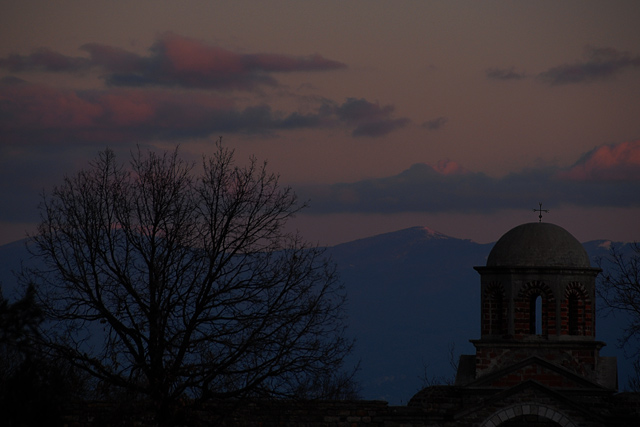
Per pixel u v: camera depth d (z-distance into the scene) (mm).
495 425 77375
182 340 72062
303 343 71688
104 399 75688
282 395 72625
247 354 70438
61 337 70062
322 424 76938
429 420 77438
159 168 75312
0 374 63281
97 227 73250
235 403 74125
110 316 70750
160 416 69750
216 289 73312
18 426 58062
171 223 73188
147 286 72312
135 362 71250
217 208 74188
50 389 60500
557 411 77250
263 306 72625
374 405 77562
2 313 62094
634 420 76062
